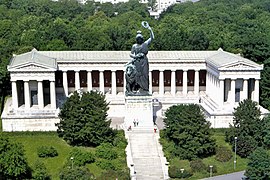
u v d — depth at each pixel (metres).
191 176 156.25
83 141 173.38
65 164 159.75
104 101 177.00
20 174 148.38
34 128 190.00
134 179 153.12
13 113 192.62
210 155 168.75
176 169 156.75
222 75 199.75
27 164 152.62
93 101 174.38
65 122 174.12
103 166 159.00
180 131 165.88
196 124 164.75
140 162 163.50
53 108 198.88
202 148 163.75
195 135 164.75
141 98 184.25
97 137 172.38
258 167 147.88
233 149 170.50
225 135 179.62
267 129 169.75
